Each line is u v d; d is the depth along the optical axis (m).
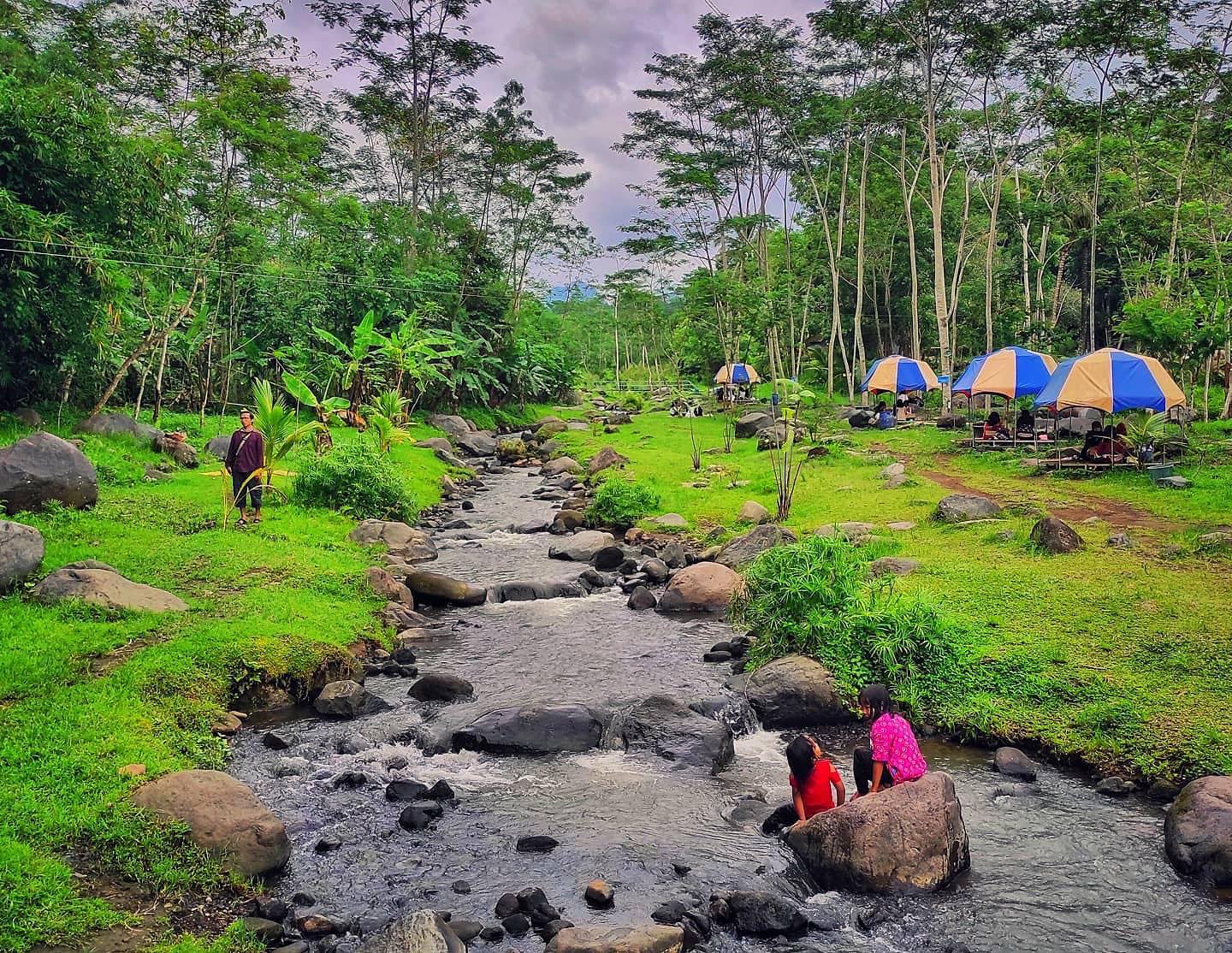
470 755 8.16
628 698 9.38
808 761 6.71
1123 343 36.69
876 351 60.72
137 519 14.20
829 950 5.30
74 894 5.23
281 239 31.64
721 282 38.75
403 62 39.69
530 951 5.16
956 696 8.73
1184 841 6.00
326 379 29.58
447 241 41.38
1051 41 32.59
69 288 17.19
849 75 43.12
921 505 17.64
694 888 5.91
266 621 10.26
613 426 37.50
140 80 22.75
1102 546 13.36
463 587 13.22
